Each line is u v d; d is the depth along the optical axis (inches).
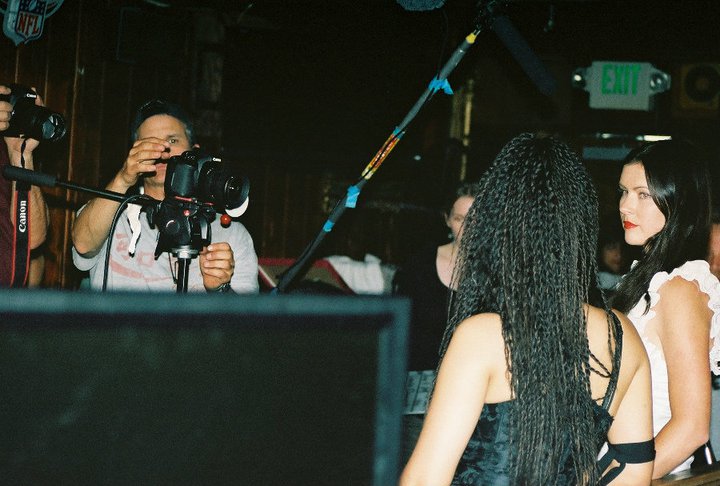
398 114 189.8
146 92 162.9
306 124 186.4
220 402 20.5
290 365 21.1
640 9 182.2
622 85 196.4
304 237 188.4
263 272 116.1
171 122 104.0
